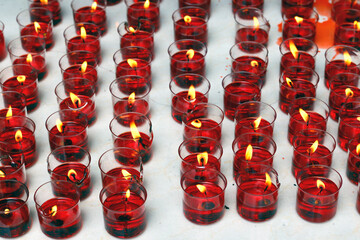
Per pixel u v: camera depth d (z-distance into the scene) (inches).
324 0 65.8
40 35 61.1
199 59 56.8
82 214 48.6
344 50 58.4
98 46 59.3
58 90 55.2
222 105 56.3
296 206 48.4
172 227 47.9
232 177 50.8
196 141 50.2
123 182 47.8
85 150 49.5
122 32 61.6
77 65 57.9
